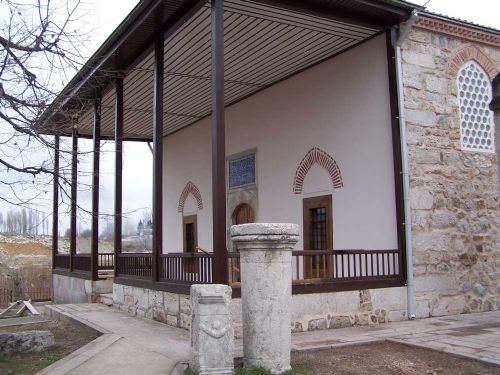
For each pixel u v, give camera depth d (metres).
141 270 9.98
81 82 9.32
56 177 7.40
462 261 9.46
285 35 9.33
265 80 11.77
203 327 5.07
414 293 8.84
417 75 9.37
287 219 11.38
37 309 12.63
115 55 10.05
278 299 5.30
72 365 5.62
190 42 9.60
